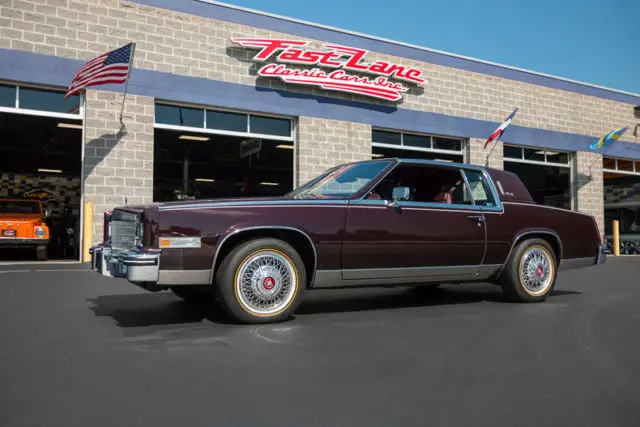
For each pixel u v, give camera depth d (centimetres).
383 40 1588
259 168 1716
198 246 435
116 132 1210
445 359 338
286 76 1392
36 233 1266
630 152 2180
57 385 278
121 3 1223
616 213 2405
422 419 234
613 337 407
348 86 1480
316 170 1467
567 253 626
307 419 232
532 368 318
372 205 506
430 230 531
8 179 2183
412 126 1630
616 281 859
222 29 1343
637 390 277
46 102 1161
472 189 579
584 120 2042
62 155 1856
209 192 1992
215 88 1326
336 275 489
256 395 264
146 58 1247
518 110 1866
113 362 325
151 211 432
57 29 1155
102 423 226
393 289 719
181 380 288
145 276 421
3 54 1102
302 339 394
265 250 454
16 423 225
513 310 539
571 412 244
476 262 563
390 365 323
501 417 237
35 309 528
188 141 1473
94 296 624
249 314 448
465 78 1747
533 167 1956
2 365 317
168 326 441
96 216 1186
